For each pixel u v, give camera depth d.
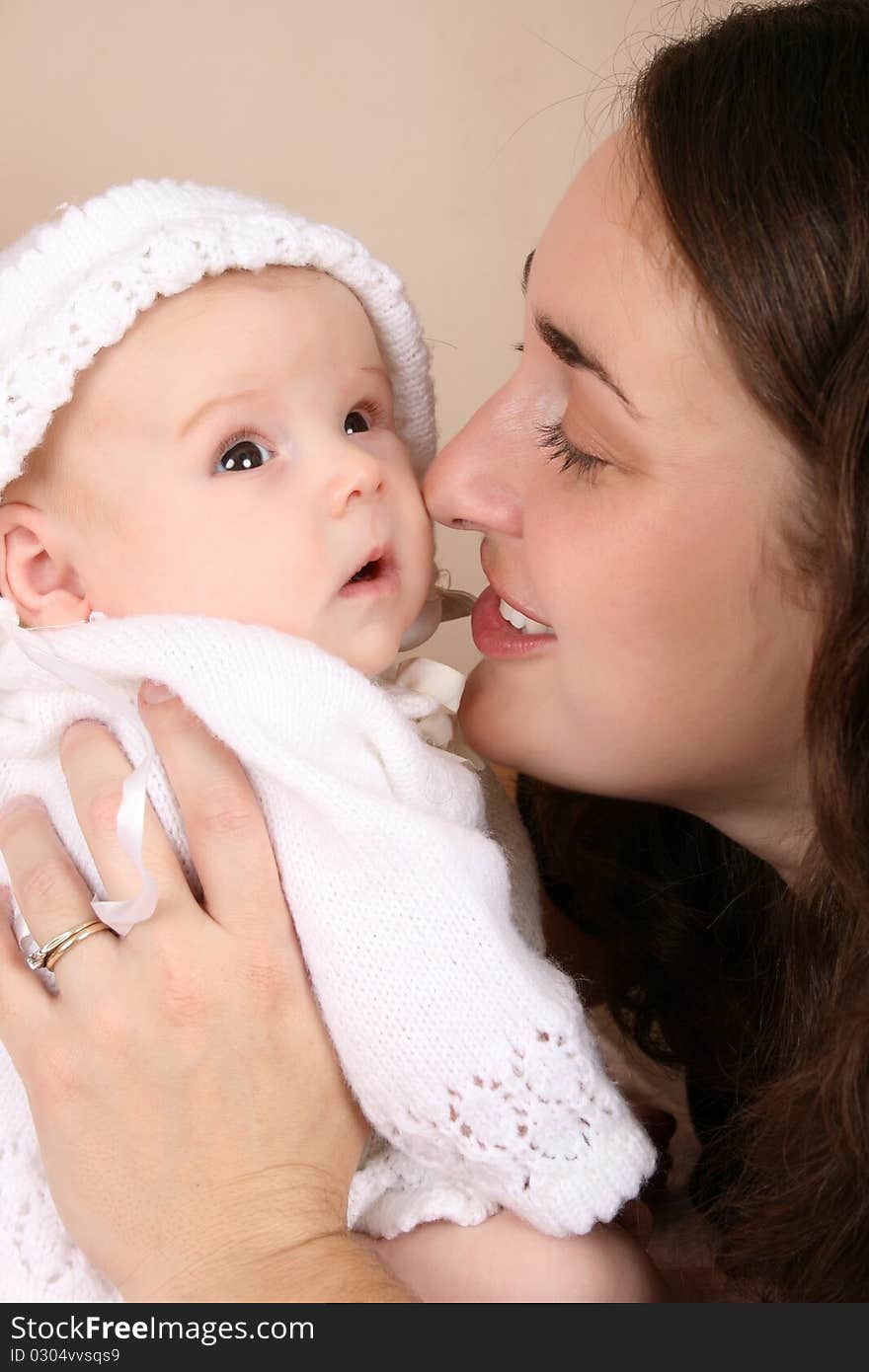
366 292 1.34
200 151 2.24
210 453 1.21
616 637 1.19
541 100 2.30
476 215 2.34
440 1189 1.16
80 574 1.25
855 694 1.07
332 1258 1.05
